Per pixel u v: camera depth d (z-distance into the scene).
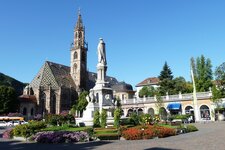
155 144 18.89
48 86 111.31
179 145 17.81
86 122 37.75
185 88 83.88
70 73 131.38
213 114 63.44
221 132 26.45
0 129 52.09
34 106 105.12
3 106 90.56
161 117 57.31
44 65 120.81
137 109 79.38
